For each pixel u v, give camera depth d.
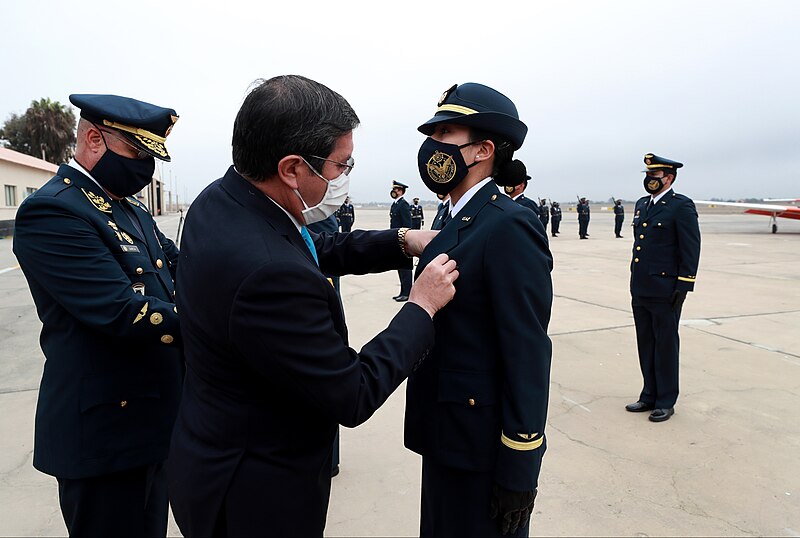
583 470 2.88
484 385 1.47
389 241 1.78
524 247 1.39
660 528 2.37
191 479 1.16
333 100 1.19
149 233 1.99
